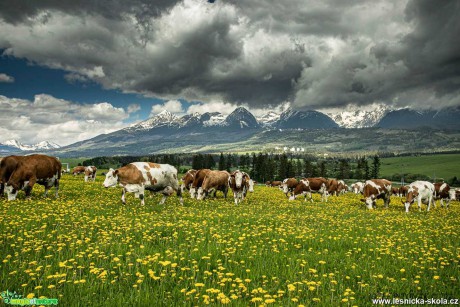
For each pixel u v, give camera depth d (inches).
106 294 305.9
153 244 484.7
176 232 519.2
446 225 807.1
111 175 871.7
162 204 928.3
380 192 1228.5
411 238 618.5
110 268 371.6
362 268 420.2
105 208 783.1
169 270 376.8
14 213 636.7
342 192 2384.4
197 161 6235.2
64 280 313.0
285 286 348.2
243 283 346.6
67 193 1102.4
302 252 482.0
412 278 389.1
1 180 829.8
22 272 337.7
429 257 470.3
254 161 5890.8
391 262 459.8
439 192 1401.3
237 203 1081.4
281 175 5610.2
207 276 363.6
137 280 330.3
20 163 853.2
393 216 962.1
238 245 483.8
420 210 1168.8
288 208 1050.7
